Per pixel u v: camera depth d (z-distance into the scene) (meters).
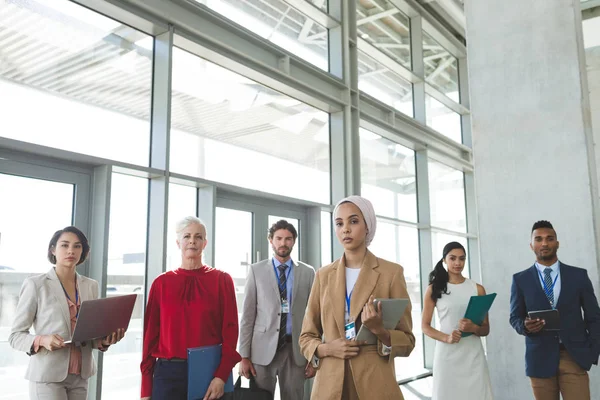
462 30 10.10
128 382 3.98
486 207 4.80
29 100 3.55
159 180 4.26
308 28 6.33
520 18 4.83
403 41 8.58
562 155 4.47
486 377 3.79
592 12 8.79
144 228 4.25
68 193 3.77
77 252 2.81
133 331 4.06
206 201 4.70
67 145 3.74
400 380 7.09
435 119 9.27
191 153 4.68
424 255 8.30
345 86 6.48
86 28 3.99
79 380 2.74
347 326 1.92
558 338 3.35
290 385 3.64
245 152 5.26
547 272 3.49
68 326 2.71
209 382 2.62
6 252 3.36
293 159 5.89
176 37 4.51
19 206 3.46
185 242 2.86
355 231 1.99
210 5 4.98
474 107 4.98
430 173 9.00
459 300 3.93
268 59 5.51
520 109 4.73
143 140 4.31
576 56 4.51
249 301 3.74
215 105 5.00
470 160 9.91
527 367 3.46
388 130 7.44
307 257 6.02
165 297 2.77
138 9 4.17
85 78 3.93
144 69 4.39
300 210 5.96
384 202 7.59
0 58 3.42
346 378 1.90
